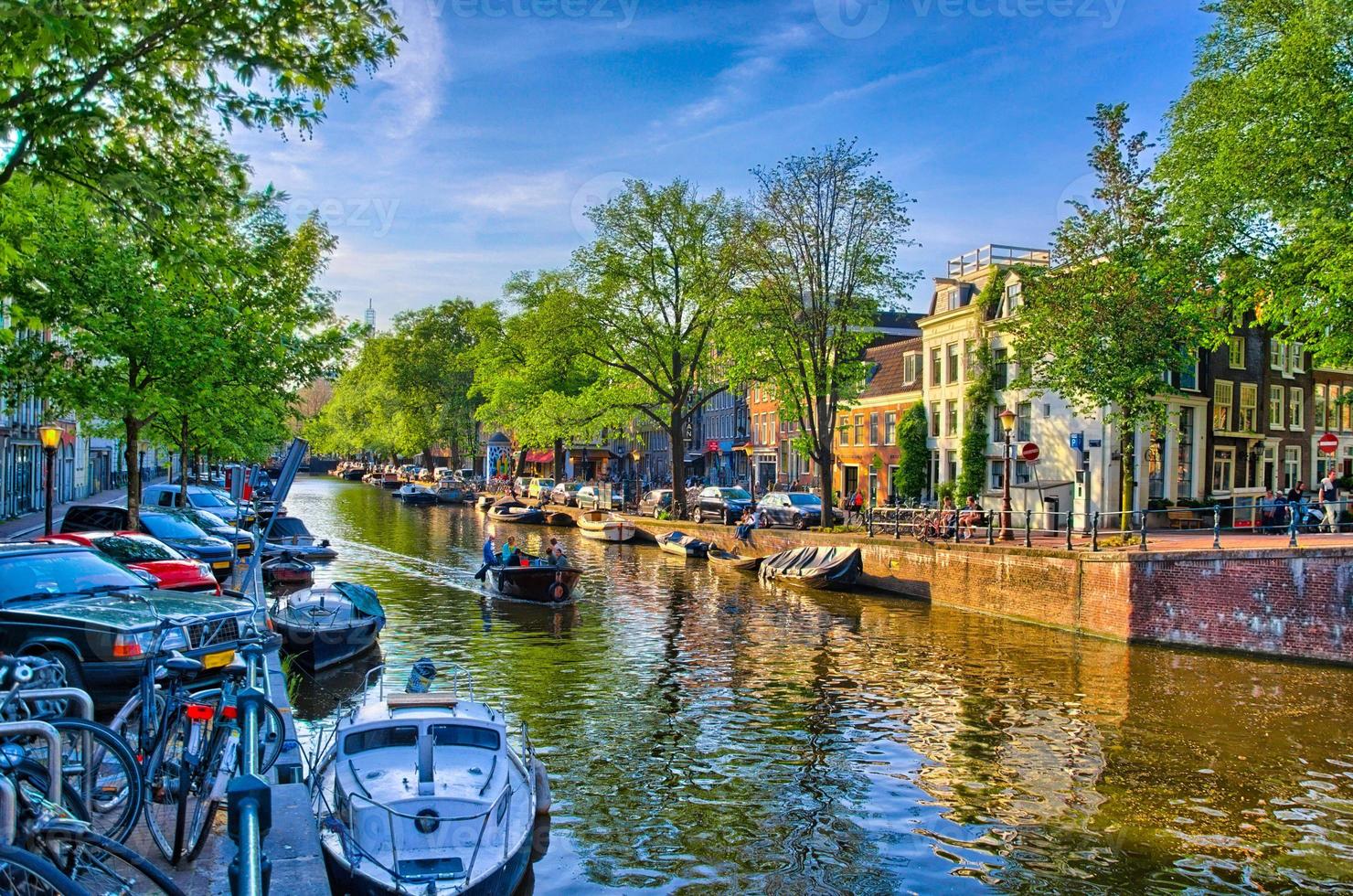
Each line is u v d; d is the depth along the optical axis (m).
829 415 37.47
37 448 42.31
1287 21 23.72
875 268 35.22
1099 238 26.77
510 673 18.91
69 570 10.76
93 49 7.23
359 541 43.72
